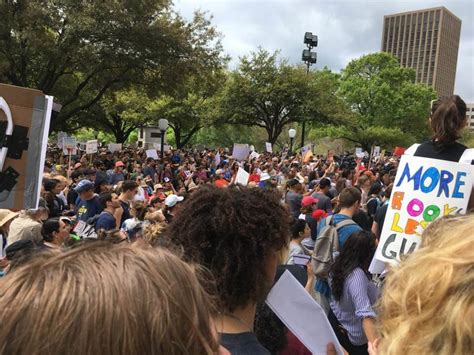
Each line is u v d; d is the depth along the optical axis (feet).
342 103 119.24
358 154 77.15
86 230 17.51
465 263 2.58
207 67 63.98
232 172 51.72
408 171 7.86
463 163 7.42
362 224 20.80
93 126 136.87
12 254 11.27
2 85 10.40
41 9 50.60
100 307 2.05
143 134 198.18
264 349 4.28
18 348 1.99
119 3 52.90
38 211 14.64
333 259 11.76
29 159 10.68
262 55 109.70
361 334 9.43
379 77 162.61
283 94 106.11
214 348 2.51
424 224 7.56
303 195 25.70
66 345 1.98
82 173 33.37
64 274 2.17
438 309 2.52
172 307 2.25
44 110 10.78
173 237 4.63
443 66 337.72
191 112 145.79
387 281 3.12
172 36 57.98
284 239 4.77
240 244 4.38
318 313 5.62
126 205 23.15
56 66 57.72
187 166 58.54
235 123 116.57
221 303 4.29
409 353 2.56
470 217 3.31
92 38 54.44
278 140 186.39
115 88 67.36
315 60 79.00
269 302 5.45
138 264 2.33
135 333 2.07
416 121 160.15
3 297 2.10
